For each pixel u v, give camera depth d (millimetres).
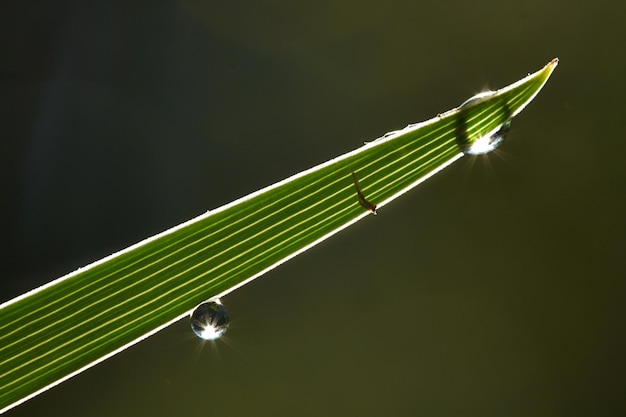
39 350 153
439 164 154
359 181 153
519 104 153
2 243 352
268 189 154
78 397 344
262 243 154
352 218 154
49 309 153
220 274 154
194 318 175
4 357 153
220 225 154
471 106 153
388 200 154
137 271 154
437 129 153
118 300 154
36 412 336
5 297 344
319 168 154
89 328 154
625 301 356
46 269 354
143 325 154
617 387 345
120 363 353
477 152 159
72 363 154
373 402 352
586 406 346
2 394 153
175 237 154
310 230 154
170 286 154
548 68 153
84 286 154
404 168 154
